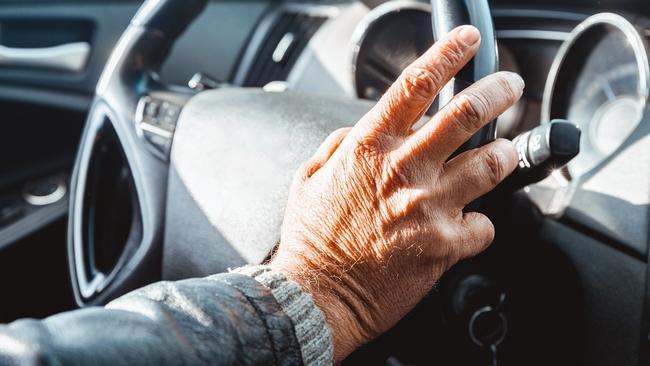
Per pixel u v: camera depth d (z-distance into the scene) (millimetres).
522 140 656
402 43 1321
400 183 549
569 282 844
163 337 447
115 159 1045
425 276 590
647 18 1438
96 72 2176
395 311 605
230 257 843
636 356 771
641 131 799
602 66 1092
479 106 523
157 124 969
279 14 1807
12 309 1683
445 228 567
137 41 1054
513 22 1515
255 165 854
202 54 1931
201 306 478
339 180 577
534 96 1435
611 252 791
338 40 1575
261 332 492
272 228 814
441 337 854
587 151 1092
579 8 1515
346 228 578
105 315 457
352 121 861
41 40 2219
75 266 1048
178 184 918
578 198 829
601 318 810
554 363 878
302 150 837
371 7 1382
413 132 575
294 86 1593
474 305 836
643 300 757
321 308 577
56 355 408
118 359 421
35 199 1989
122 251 1037
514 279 863
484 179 565
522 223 851
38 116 2260
